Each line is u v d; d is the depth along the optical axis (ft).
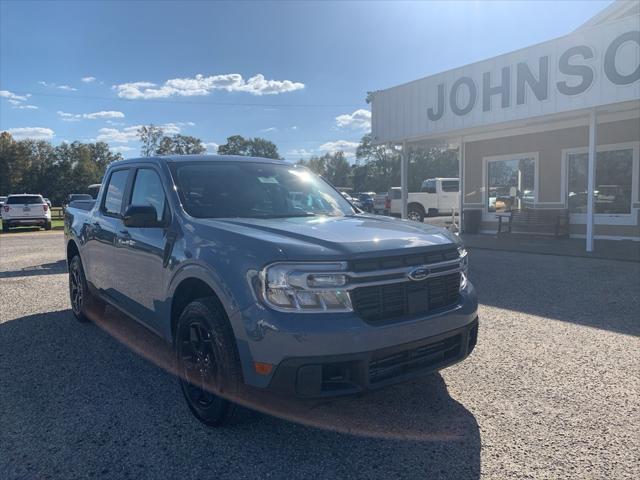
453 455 10.29
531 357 15.64
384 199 97.40
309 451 10.53
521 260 35.06
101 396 13.32
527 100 38.55
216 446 10.77
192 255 11.64
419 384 13.82
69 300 24.81
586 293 24.08
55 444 10.92
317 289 9.78
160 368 15.34
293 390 9.62
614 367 14.69
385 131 52.65
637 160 43.68
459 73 43.65
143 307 14.34
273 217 13.71
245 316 10.00
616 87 33.24
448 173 274.77
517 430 11.25
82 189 235.20
